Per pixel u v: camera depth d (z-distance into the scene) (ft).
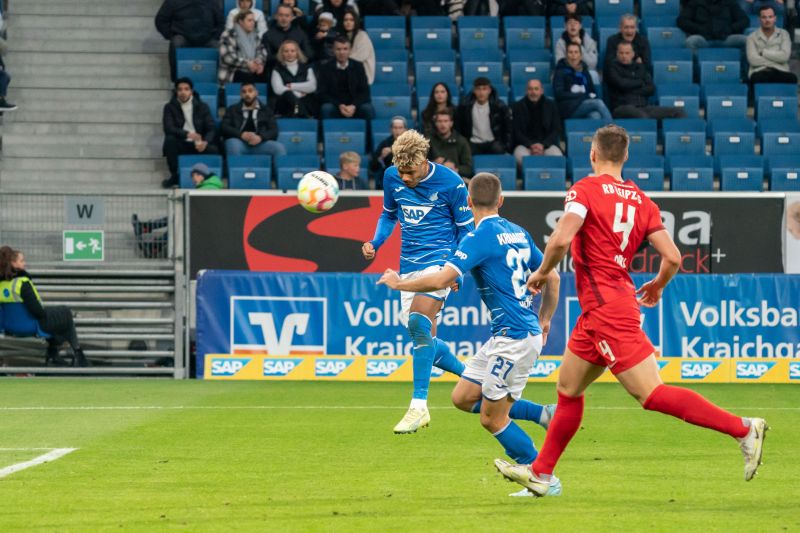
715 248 152.25
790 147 185.37
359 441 89.25
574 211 59.00
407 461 78.64
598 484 69.15
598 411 111.45
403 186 93.25
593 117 186.91
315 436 92.12
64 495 64.85
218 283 142.92
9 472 73.26
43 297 150.61
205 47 198.70
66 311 145.59
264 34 191.21
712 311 141.90
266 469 74.84
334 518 57.72
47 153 189.47
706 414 57.98
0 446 85.87
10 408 112.37
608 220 59.36
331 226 150.61
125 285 150.51
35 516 58.34
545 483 62.08
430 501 62.85
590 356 60.39
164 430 95.71
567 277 141.69
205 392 128.36
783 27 212.64
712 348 141.79
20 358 147.54
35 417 104.88
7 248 143.02
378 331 142.72
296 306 142.51
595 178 60.54
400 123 169.58
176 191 149.69
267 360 142.92
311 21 197.16
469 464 77.25
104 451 83.15
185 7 197.26
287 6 190.29
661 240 60.70
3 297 142.72
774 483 69.67
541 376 142.10
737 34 204.54
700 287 142.00
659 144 188.24
